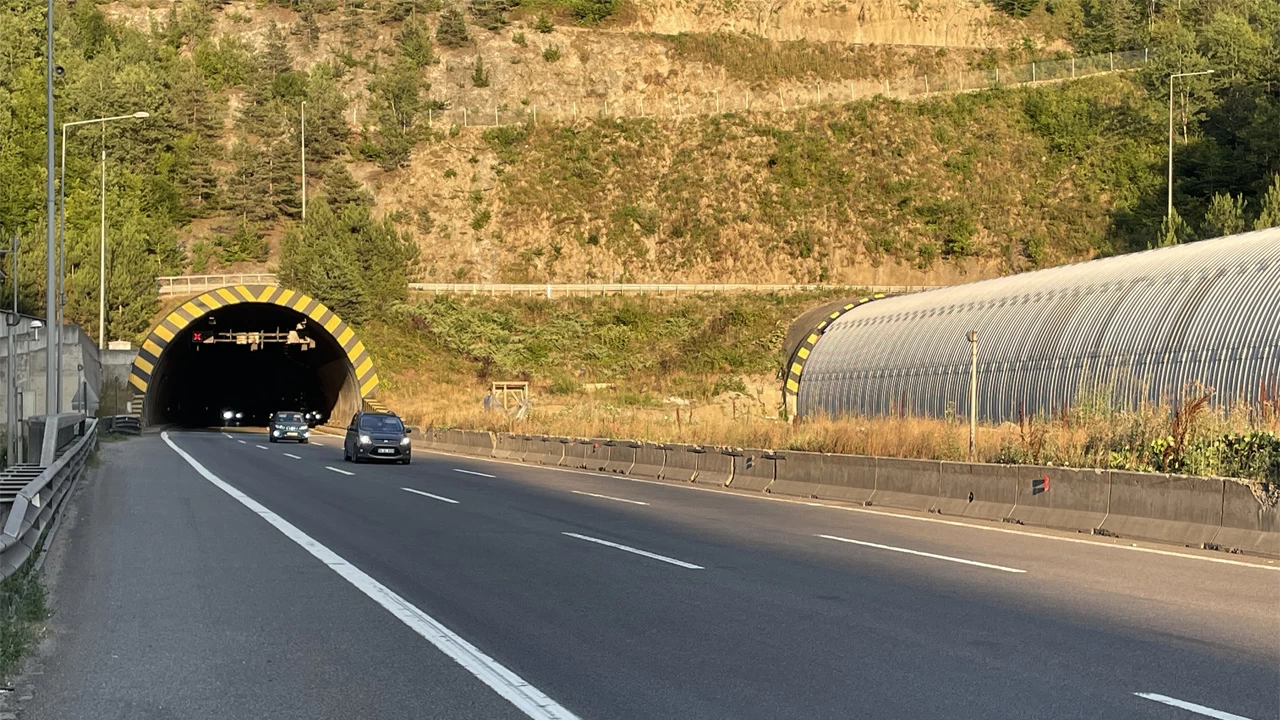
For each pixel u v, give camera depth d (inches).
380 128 4210.1
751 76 5216.5
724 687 297.7
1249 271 1202.6
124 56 4569.4
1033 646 347.3
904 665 322.3
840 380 1905.8
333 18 5551.2
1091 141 3932.1
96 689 300.4
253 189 3774.6
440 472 1263.5
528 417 2066.9
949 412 1286.9
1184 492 611.2
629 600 432.5
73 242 2908.5
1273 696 286.2
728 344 2933.1
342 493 947.3
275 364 3993.6
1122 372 1256.8
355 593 450.9
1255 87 3649.1
